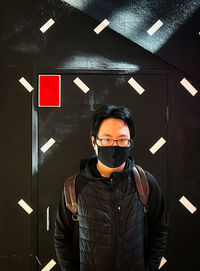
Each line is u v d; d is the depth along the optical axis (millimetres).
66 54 2389
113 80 2393
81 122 2398
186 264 2369
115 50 2389
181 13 2367
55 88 2395
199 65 2359
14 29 2387
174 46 2363
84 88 2396
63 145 2396
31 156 2391
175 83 2385
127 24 2369
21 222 2381
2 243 2369
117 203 1480
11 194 2379
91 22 2383
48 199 2387
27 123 2393
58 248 1612
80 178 1584
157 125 2391
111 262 1442
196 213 2367
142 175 1592
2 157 2383
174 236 2369
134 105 2391
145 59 2385
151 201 1574
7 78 2391
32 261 2371
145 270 1536
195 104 2381
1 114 2385
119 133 1451
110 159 1459
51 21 2387
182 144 2387
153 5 2367
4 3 2383
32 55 2389
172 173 2385
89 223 1484
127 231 1459
